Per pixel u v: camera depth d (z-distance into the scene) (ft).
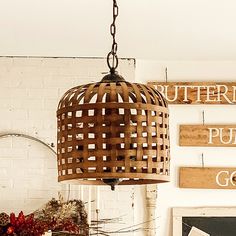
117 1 10.75
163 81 15.02
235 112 14.94
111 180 6.03
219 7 11.12
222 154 14.76
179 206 14.55
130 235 14.16
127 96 5.66
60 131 5.87
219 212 14.44
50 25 12.30
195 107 14.96
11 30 12.66
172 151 14.76
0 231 10.64
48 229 12.01
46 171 14.32
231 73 15.07
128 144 5.55
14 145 14.39
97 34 12.93
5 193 14.21
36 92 14.60
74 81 14.67
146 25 12.27
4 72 14.62
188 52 14.42
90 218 13.99
